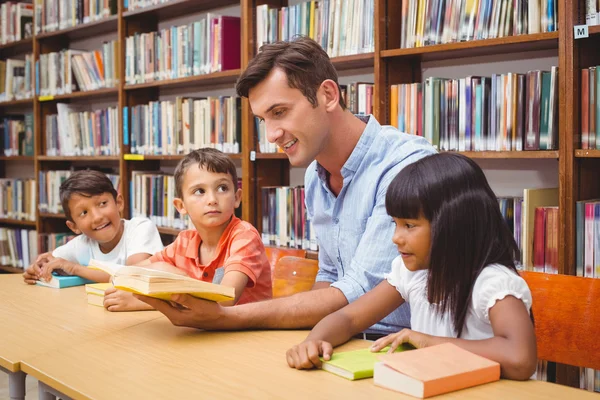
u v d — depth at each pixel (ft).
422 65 8.89
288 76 4.60
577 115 6.56
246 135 9.77
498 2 7.18
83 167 14.51
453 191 3.60
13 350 3.94
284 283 6.55
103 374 3.39
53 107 14.48
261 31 9.60
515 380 3.19
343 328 3.94
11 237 15.07
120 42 11.98
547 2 6.75
